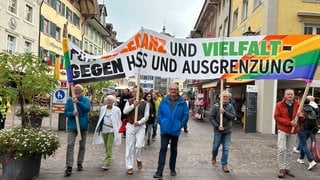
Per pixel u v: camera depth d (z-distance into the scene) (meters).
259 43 8.65
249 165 9.62
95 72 8.49
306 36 8.56
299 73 8.57
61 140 12.79
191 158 10.37
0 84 7.86
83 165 8.97
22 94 8.65
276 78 8.65
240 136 16.67
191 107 35.12
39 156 7.52
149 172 8.37
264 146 13.41
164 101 7.94
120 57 8.51
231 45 8.67
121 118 8.92
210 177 8.09
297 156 11.17
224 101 8.81
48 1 37.25
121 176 7.94
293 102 8.38
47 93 9.03
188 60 8.70
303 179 8.23
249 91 18.56
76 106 8.02
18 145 7.08
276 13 18.66
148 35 8.52
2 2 28.20
